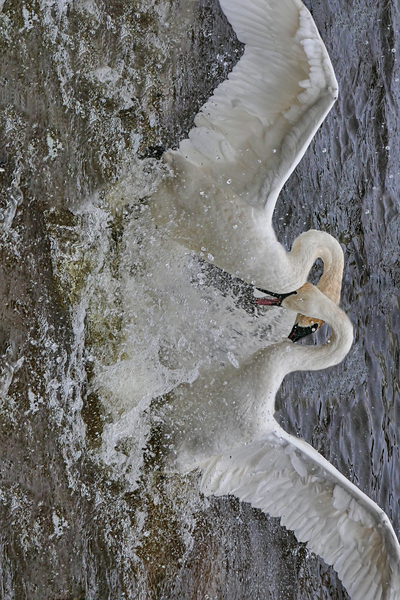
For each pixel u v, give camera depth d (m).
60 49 9.08
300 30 7.30
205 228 8.30
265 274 8.37
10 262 8.26
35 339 8.39
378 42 13.78
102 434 8.91
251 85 7.86
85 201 8.82
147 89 10.17
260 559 10.92
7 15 8.59
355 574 8.63
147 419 9.09
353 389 12.66
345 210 13.05
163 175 8.48
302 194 12.69
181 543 9.99
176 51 10.73
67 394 8.63
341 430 12.40
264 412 8.66
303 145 7.75
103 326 8.80
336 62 13.39
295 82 7.61
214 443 8.76
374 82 13.60
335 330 8.84
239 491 9.12
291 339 9.18
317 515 8.77
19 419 8.32
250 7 7.55
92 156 9.03
